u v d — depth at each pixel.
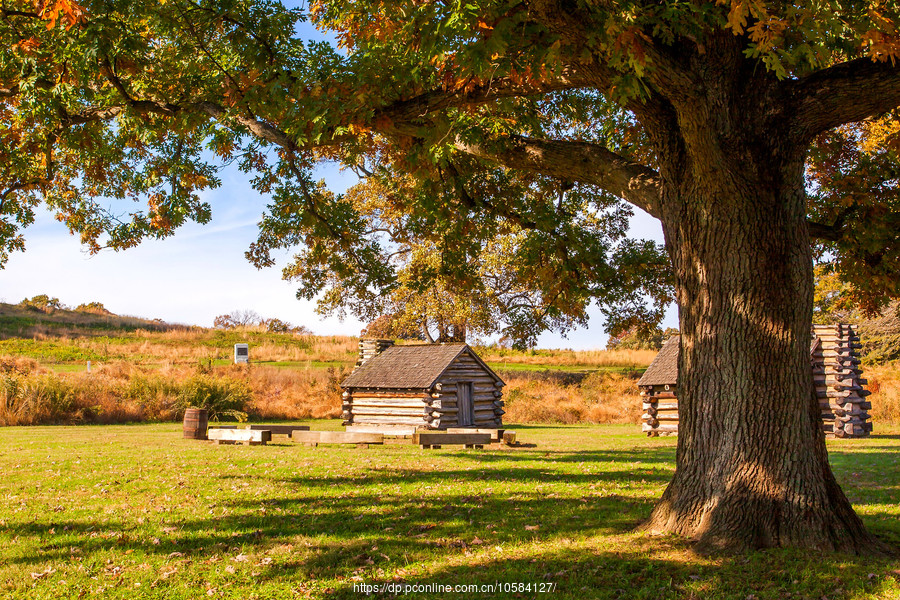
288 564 6.54
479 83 7.32
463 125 7.95
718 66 6.51
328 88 8.41
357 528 7.96
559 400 34.53
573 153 8.15
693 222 6.94
